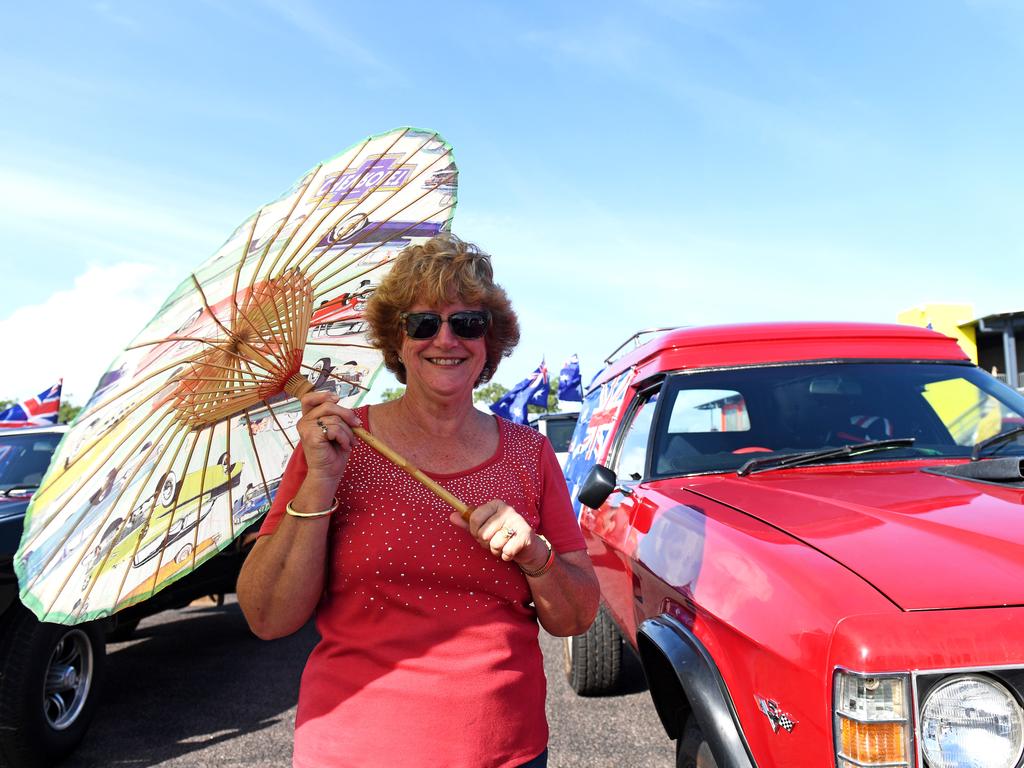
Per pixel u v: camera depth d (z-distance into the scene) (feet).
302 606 5.65
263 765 13.56
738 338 12.59
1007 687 5.33
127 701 17.20
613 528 11.62
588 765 12.91
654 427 11.71
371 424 6.20
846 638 5.52
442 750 5.41
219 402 6.08
